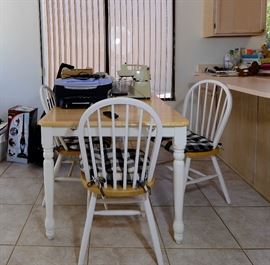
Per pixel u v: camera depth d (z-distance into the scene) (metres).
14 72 3.91
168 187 2.96
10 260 1.90
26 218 2.38
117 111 2.14
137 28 3.89
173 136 1.90
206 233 2.19
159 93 4.04
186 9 3.89
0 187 2.93
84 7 3.82
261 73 3.46
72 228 2.26
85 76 2.51
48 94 2.75
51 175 2.00
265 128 2.66
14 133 3.52
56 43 3.86
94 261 1.90
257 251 2.00
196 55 3.99
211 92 3.40
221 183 2.63
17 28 3.82
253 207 2.56
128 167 1.93
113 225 2.30
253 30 3.68
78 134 1.74
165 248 2.03
